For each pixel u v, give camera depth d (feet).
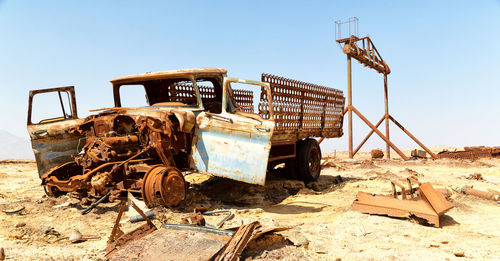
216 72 22.77
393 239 14.76
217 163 20.07
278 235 13.47
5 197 21.66
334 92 35.88
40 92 21.66
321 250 12.94
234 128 20.01
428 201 18.22
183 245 10.89
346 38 53.21
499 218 19.22
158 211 16.30
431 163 53.47
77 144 22.56
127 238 11.98
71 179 18.04
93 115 21.36
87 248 12.58
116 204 18.42
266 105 22.61
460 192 25.14
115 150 18.38
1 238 13.71
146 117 18.19
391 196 21.09
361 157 71.20
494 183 33.24
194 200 20.15
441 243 14.44
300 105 28.43
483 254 12.87
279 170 32.81
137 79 23.52
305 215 19.67
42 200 20.33
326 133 34.60
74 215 17.10
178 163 21.20
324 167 47.11
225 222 16.34
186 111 19.74
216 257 10.07
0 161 51.49
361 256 12.42
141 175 18.81
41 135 20.97
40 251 12.15
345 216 18.89
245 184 25.17
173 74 22.08
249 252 12.00
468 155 63.26
